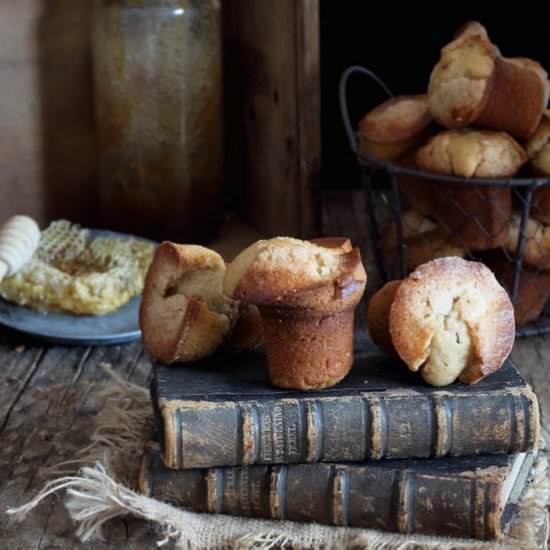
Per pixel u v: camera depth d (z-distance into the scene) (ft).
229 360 3.23
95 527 3.11
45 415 3.62
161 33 4.40
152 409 3.42
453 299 3.10
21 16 4.57
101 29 4.44
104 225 4.71
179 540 3.07
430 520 3.04
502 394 3.08
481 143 3.80
